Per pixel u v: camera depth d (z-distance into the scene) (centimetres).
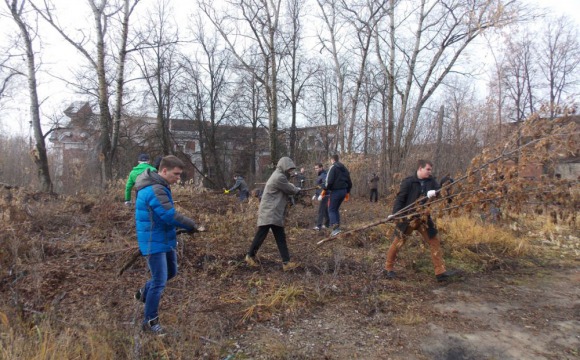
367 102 2153
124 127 2491
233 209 905
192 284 442
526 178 422
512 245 642
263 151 3116
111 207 740
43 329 283
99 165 1401
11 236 482
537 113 426
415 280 496
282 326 352
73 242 569
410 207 475
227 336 330
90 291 408
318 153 2184
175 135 3102
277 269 506
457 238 648
